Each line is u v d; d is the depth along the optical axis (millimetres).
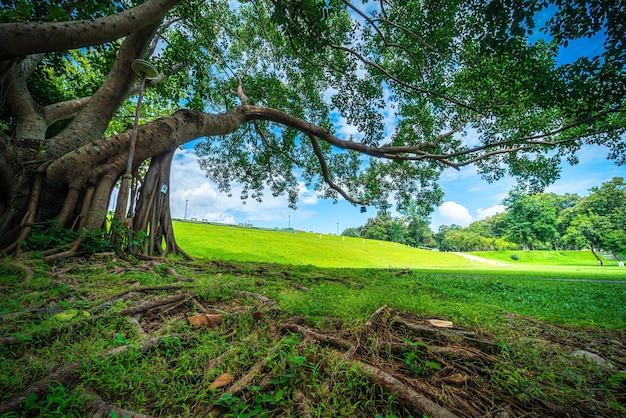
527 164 13422
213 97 14539
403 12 9336
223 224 53594
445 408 1434
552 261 59688
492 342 2219
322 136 11656
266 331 2473
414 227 94938
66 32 5066
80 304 2934
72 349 1976
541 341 2480
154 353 2031
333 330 2475
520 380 1704
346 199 15648
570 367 1988
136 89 10266
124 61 7965
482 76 8508
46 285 3584
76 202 6680
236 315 2777
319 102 13641
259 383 1632
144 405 1519
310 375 1716
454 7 7777
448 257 56938
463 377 1753
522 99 8703
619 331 3139
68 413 1327
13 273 4141
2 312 2504
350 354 1905
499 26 5910
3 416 1247
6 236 5883
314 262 27812
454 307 3498
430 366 1794
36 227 6105
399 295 3775
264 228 65750
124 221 6598
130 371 1739
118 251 6469
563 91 7137
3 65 5660
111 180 7133
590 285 8117
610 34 5551
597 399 1648
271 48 13430
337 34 11414
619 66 6145
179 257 8164
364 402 1529
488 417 1449
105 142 7168
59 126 12227
